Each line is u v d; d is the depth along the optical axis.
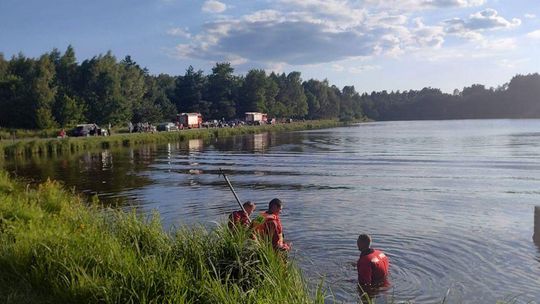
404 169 27.55
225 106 130.00
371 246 11.32
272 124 119.44
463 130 85.00
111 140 56.38
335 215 15.00
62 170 30.64
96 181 24.86
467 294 8.38
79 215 10.49
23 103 76.88
